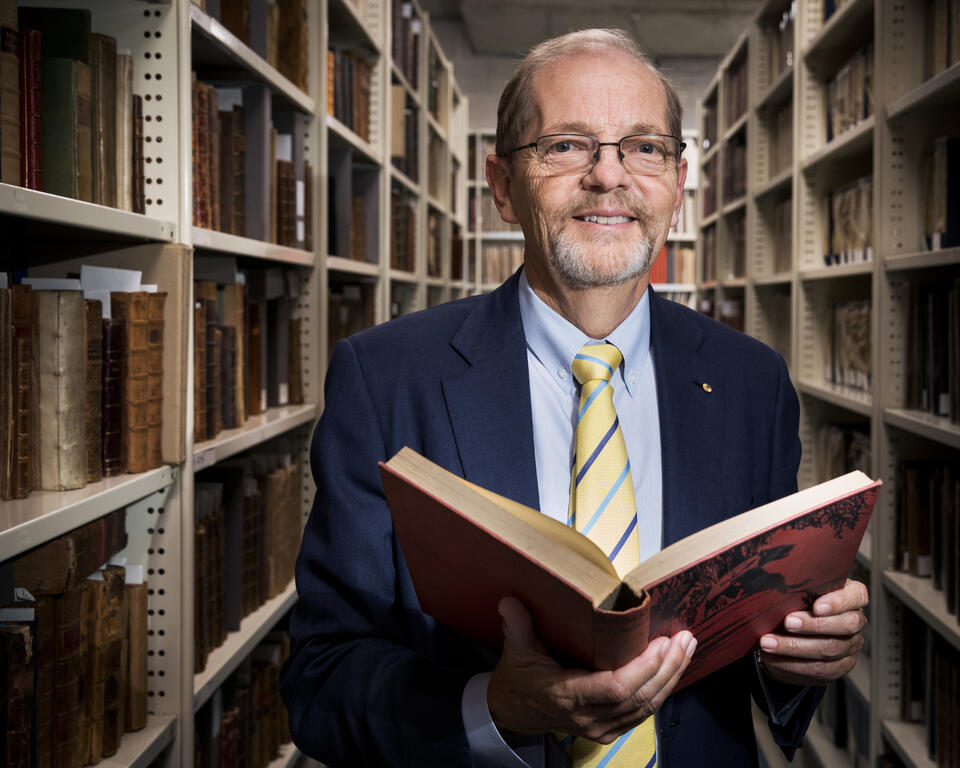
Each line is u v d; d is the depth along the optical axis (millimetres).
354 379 1053
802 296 3088
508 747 813
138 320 1350
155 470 1389
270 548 2133
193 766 1524
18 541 953
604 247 985
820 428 3082
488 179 1160
